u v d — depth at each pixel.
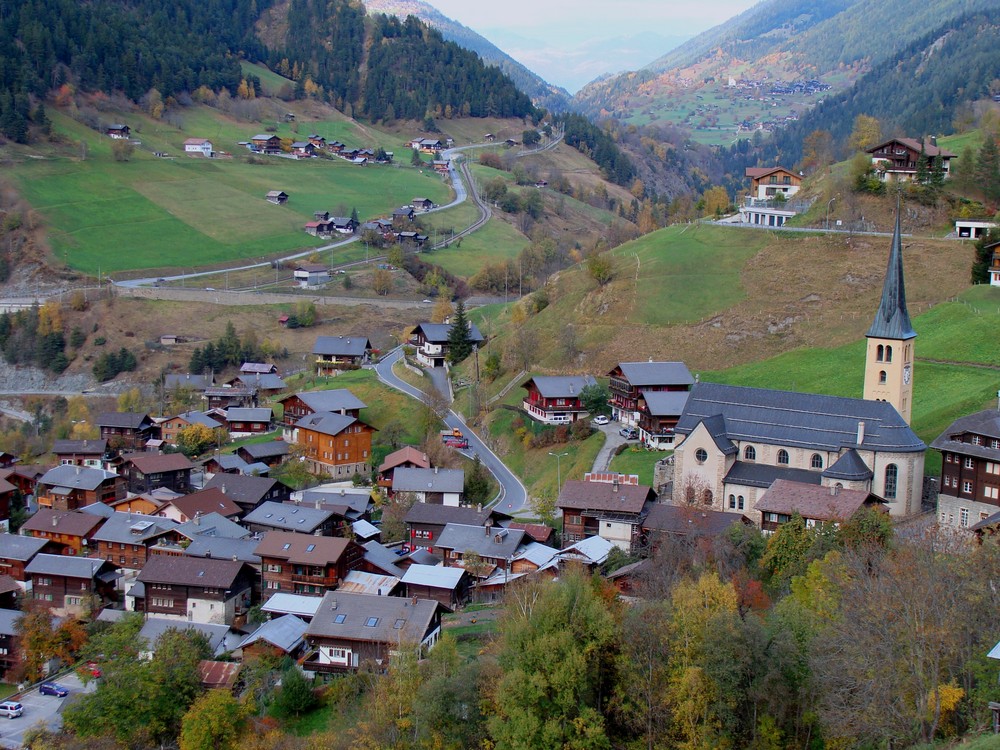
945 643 65.50
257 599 128.75
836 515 102.94
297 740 85.75
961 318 165.25
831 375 162.50
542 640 77.81
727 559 98.75
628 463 148.50
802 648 71.62
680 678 73.56
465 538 126.31
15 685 117.00
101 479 166.50
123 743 93.31
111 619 125.00
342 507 149.38
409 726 80.25
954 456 108.38
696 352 185.75
